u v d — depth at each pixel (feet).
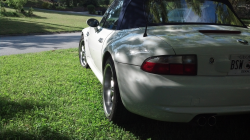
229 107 7.29
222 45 7.34
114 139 8.31
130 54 8.05
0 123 8.86
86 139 8.24
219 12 10.74
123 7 11.07
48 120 9.34
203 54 7.13
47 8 168.45
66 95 12.33
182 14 10.21
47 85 13.87
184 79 7.06
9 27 53.57
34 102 11.03
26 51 27.45
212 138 8.66
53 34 50.08
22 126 8.74
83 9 184.34
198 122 7.42
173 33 8.51
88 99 11.91
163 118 7.35
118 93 8.66
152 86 7.16
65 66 18.99
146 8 10.30
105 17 13.75
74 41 38.34
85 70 17.67
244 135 8.86
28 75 15.85
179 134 8.92
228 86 7.13
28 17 88.89
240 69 7.38
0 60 20.71
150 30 9.18
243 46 7.43
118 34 10.22
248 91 7.26
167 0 10.59
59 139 8.08
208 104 7.13
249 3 110.83
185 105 7.07
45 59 21.48
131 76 7.75
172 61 7.13
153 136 8.70
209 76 7.20
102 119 9.81
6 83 14.08
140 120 9.73
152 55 7.34
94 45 13.32
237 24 10.71
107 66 9.76
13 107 10.41
